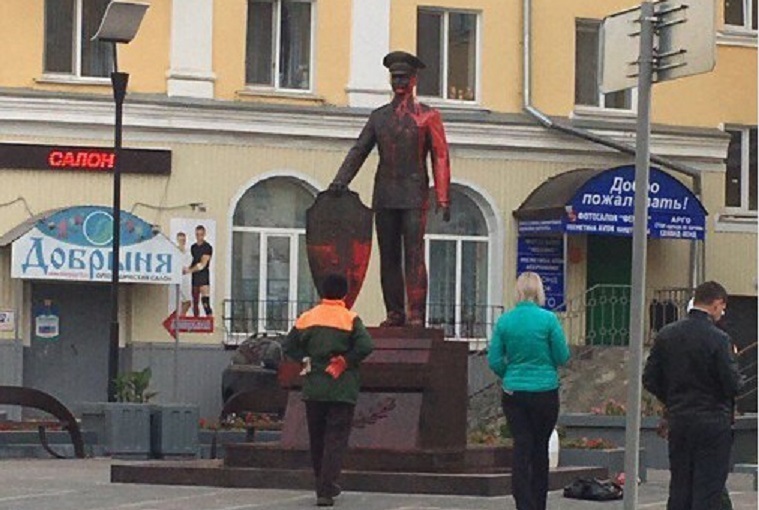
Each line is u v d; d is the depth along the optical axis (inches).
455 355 960.3
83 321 1669.5
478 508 855.1
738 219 1897.1
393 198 968.3
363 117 1747.0
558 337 761.0
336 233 985.5
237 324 1707.7
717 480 692.7
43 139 1649.9
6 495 921.5
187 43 1697.8
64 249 1604.3
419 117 971.9
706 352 688.4
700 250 1863.9
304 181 1731.1
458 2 1796.3
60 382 1662.2
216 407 1690.5
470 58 1808.6
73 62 1667.1
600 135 1833.2
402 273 983.0
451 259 1798.7
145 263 1627.7
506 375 766.5
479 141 1795.0
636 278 552.4
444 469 935.0
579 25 1846.7
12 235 1606.8
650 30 561.6
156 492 932.0
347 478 925.8
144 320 1672.0
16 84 1646.2
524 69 1814.7
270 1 1738.4
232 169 1710.1
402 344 949.8
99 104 1657.2
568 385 1679.4
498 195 1802.4
